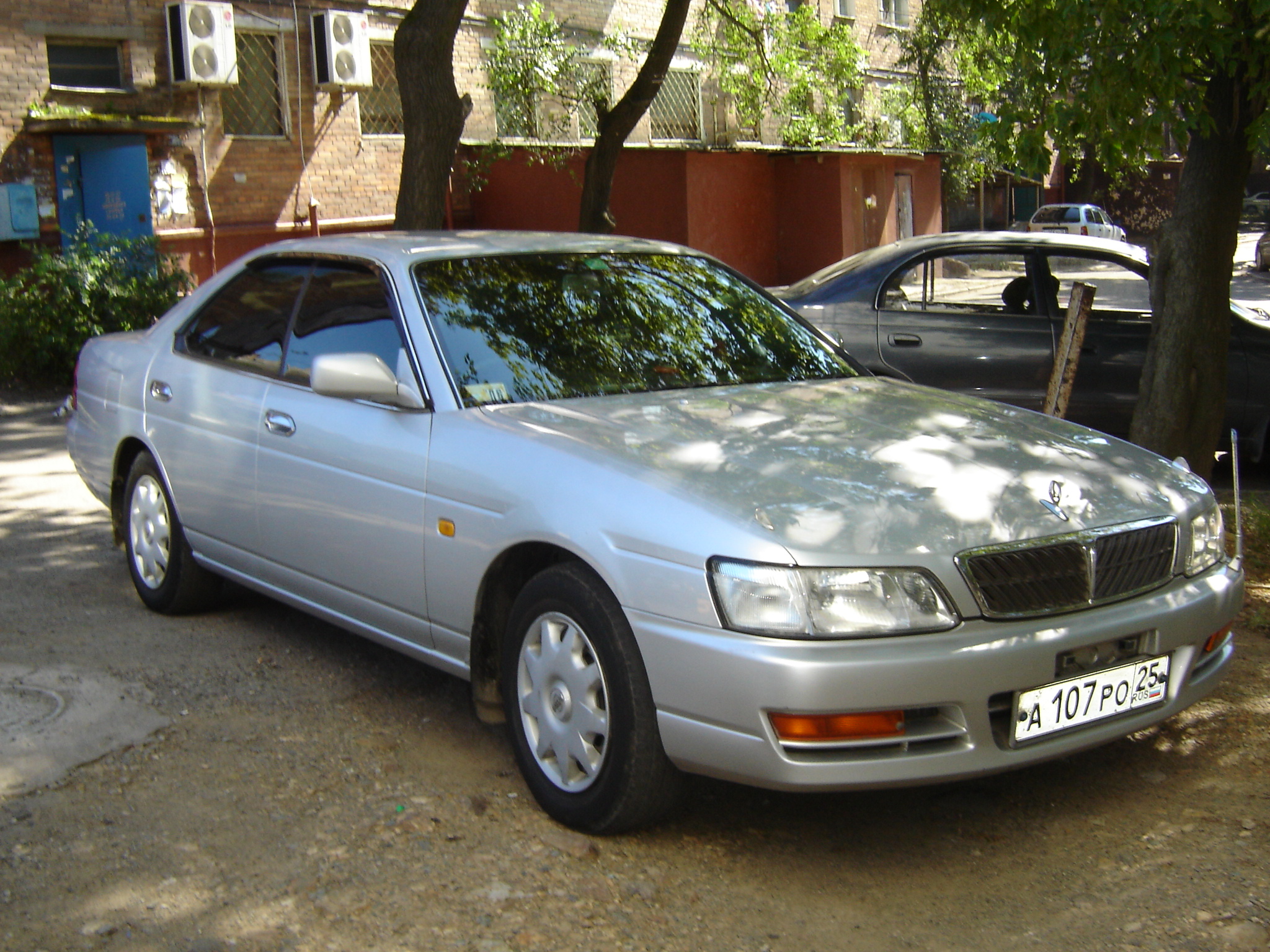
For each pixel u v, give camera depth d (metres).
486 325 4.25
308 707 4.49
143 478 5.52
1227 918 3.09
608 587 3.38
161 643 5.17
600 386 4.19
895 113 25.33
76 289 12.55
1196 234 6.47
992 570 3.21
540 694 3.60
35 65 14.45
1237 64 5.91
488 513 3.70
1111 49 5.65
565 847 3.44
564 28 20.94
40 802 3.72
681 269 4.95
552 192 19.92
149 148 15.54
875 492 3.33
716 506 3.22
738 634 3.08
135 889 3.24
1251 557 6.34
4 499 7.87
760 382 4.46
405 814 3.66
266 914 3.12
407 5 18.30
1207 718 4.37
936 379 8.53
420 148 10.59
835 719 3.04
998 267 8.55
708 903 3.20
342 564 4.33
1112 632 3.34
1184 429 6.61
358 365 3.96
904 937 3.05
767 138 24.55
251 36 16.69
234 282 5.29
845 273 9.04
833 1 26.39
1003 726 3.25
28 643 5.14
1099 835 3.55
